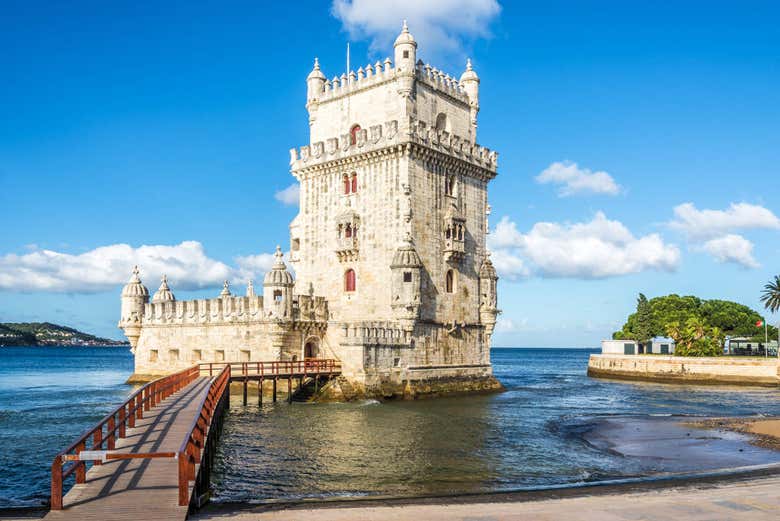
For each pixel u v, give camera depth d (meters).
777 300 124.06
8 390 85.81
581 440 44.44
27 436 46.22
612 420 55.03
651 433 47.75
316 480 32.09
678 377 106.06
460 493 29.44
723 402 73.38
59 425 51.38
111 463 27.00
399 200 66.38
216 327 71.62
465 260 73.25
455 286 71.69
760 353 128.88
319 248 72.56
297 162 74.50
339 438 43.38
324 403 60.84
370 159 68.69
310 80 76.38
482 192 76.31
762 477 30.70
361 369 61.94
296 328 66.44
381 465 35.62
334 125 74.25
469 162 73.19
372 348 62.81
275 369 63.97
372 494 29.44
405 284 64.56
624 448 41.62
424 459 37.31
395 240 66.31
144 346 80.62
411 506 24.55
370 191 68.69
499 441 43.38
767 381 97.75
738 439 45.09
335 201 71.69
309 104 76.25
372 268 67.81
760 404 71.31
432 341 68.62
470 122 77.44
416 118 68.69
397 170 66.88
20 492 30.73
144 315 80.81
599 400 74.38
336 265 70.75
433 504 25.17
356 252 69.00
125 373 138.12
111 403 66.88
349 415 53.72
